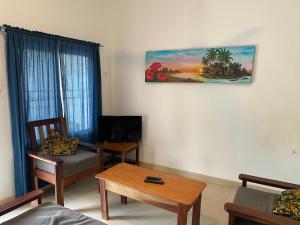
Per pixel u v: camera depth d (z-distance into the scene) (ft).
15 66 8.04
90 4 11.09
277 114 8.89
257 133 9.34
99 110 11.82
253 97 9.22
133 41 11.66
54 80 9.50
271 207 5.90
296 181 8.89
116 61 12.31
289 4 8.25
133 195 6.80
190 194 6.31
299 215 5.09
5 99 8.11
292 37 8.32
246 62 9.10
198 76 10.12
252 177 6.95
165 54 10.75
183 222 6.00
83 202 8.64
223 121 9.93
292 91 8.55
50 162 7.76
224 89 9.73
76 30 10.50
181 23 10.31
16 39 7.98
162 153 11.57
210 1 9.58
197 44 10.07
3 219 7.47
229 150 9.96
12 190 8.58
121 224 7.38
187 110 10.66
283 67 8.58
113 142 11.60
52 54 9.32
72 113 10.48
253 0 8.80
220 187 10.02
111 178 7.21
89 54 10.99
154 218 7.72
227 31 9.40
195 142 10.66
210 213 8.04
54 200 8.63
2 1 7.69
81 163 8.59
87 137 11.34
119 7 11.80
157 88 11.29
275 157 9.12
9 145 8.38
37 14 8.81
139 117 11.54
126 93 12.25
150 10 10.99
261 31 8.79
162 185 6.81
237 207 5.23
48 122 9.26
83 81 10.86
